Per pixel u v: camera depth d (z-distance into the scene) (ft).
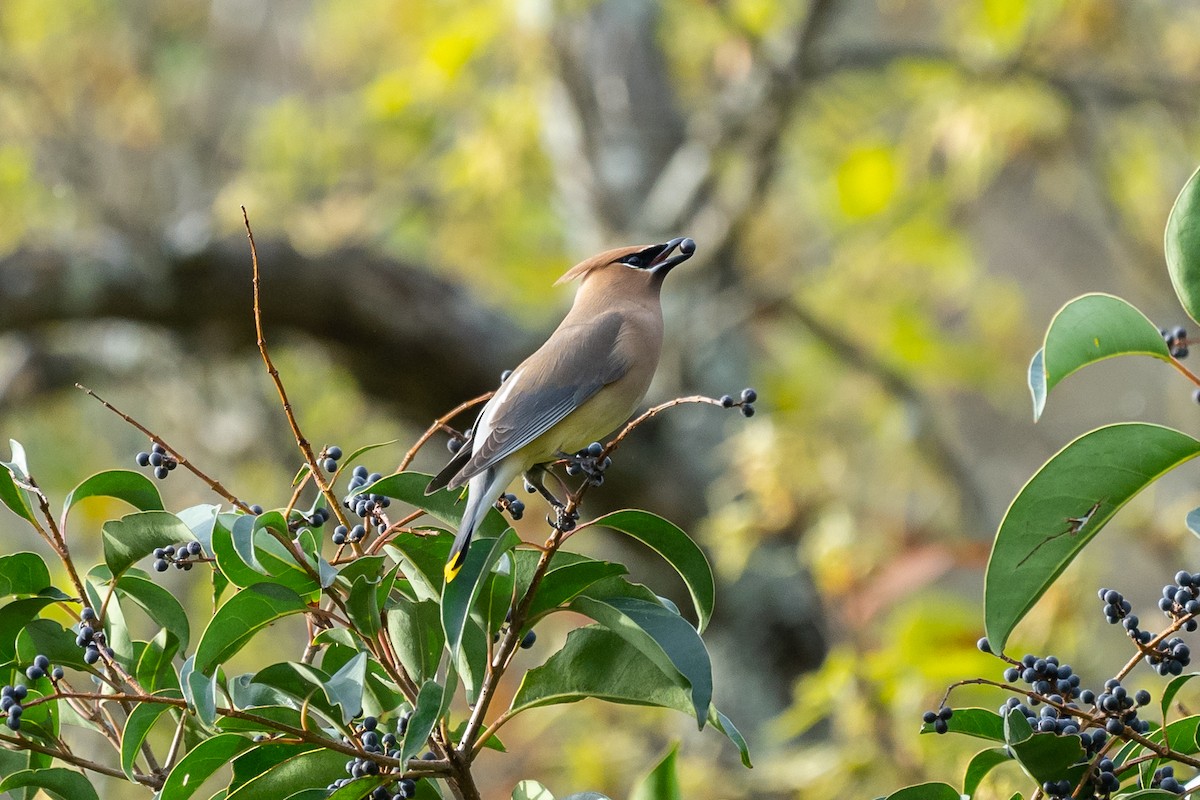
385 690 15.98
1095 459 14.87
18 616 15.81
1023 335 62.39
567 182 50.37
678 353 47.26
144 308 44.47
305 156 58.23
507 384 21.18
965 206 56.70
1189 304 15.10
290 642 47.29
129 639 16.25
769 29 50.11
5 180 53.26
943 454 53.98
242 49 63.52
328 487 15.43
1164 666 14.65
